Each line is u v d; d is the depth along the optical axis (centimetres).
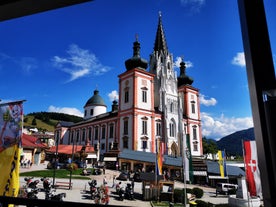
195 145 6706
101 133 6488
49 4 263
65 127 8650
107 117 6334
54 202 199
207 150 8288
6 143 726
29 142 4722
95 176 3691
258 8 147
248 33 144
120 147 5547
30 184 2266
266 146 126
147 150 5388
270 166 123
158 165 2450
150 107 5734
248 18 147
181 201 2350
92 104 8825
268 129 127
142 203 2261
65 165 4294
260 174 129
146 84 5819
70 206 192
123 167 4547
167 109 6131
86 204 191
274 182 122
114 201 2259
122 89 5928
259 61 139
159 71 6625
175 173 4278
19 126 741
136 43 6288
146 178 2422
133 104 5466
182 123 6216
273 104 128
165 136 5847
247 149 1368
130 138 5341
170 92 6419
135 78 5634
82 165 4422
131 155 4638
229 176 4091
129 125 5462
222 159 3488
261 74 137
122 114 5734
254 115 135
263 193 126
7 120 746
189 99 7062
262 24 145
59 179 3188
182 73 7631
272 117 127
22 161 4303
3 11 274
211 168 4269
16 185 696
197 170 4178
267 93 134
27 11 276
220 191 3206
